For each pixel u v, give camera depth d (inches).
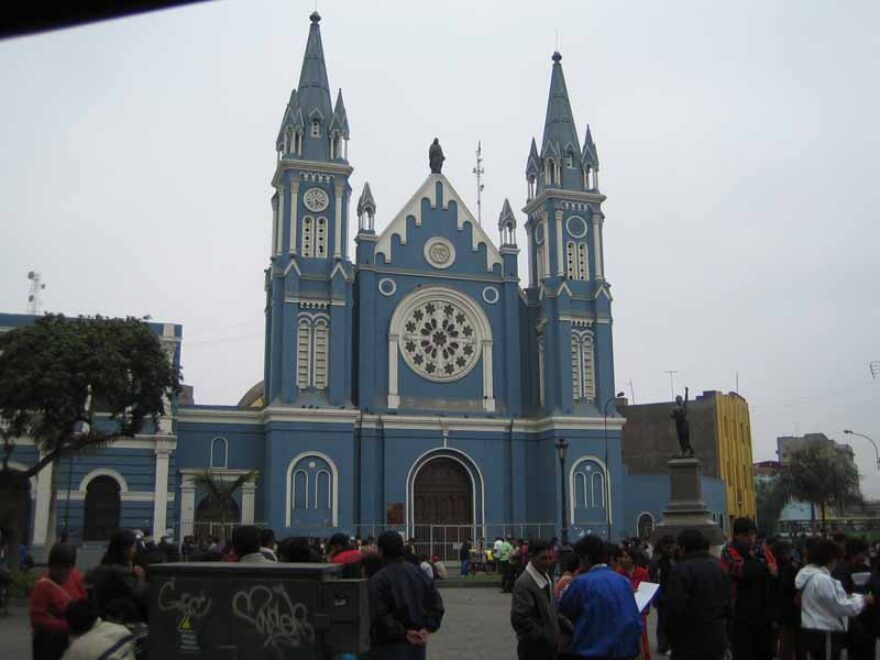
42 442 1642.5
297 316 2347.4
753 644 674.2
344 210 2443.4
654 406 3801.7
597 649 463.8
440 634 1111.6
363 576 630.5
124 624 420.8
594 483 2460.6
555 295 2573.8
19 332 1434.5
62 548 529.7
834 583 585.0
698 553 528.1
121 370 1457.9
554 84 2787.9
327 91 2541.8
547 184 2664.9
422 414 2431.1
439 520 2420.0
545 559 520.1
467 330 2534.5
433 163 2637.8
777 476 4785.9
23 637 1009.5
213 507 2251.5
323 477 2269.9
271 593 405.7
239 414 2340.1
